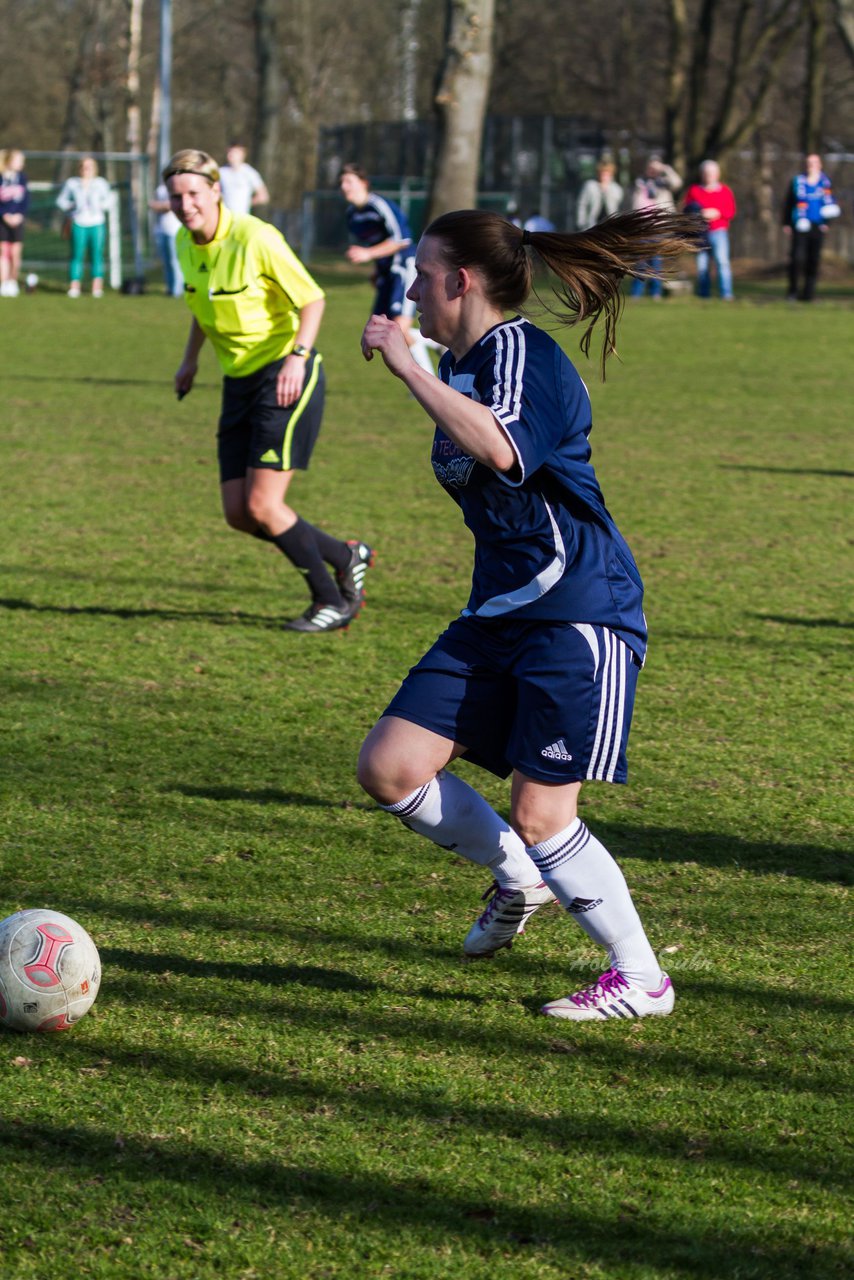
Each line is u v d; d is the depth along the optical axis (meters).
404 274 47.09
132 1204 9.45
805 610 26.02
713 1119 10.63
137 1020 11.89
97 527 31.56
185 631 24.05
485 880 14.93
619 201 90.62
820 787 17.78
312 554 23.77
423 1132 10.33
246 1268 8.88
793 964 13.20
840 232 135.25
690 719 20.20
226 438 23.73
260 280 22.27
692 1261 9.00
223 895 14.37
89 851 15.37
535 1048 11.61
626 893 12.03
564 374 11.28
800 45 178.62
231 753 18.52
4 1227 9.22
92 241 89.88
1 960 11.52
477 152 91.38
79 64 191.12
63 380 54.88
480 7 88.75
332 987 12.54
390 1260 8.96
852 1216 9.51
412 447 42.69
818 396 53.72
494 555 11.65
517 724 11.69
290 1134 10.26
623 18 171.88
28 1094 10.73
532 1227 9.30
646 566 29.06
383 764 11.97
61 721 19.55
